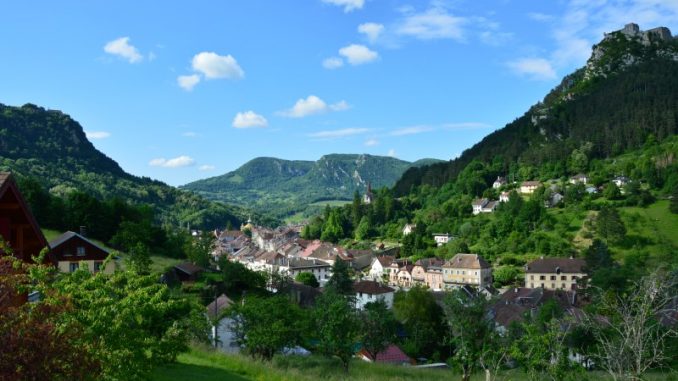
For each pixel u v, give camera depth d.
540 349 21.42
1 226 16.91
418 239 160.38
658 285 19.53
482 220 165.00
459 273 125.75
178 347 18.69
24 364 8.09
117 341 13.28
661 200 145.50
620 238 123.56
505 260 131.50
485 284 123.56
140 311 14.54
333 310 36.97
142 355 14.75
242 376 24.12
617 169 177.12
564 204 158.62
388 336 50.22
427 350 60.62
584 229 136.12
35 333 8.39
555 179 195.38
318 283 126.81
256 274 82.06
